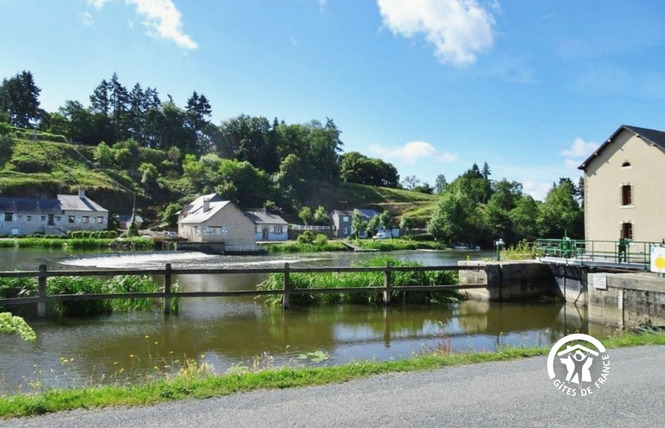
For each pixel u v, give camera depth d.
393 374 7.09
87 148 111.31
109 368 9.85
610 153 26.58
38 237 61.62
